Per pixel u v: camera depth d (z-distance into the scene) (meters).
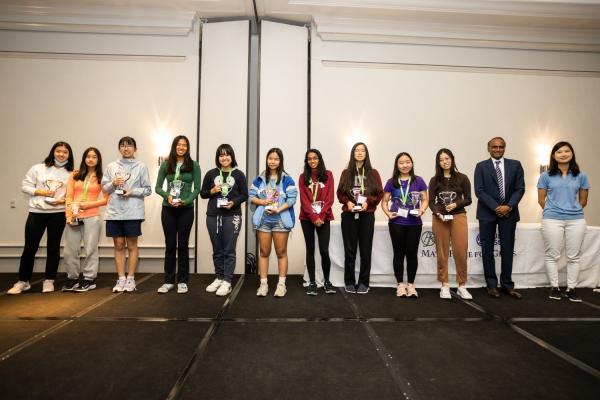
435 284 3.41
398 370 1.68
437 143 4.71
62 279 3.76
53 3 4.25
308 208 3.01
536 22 4.60
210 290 3.17
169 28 4.43
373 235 3.29
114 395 1.44
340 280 3.46
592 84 4.93
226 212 3.07
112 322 2.33
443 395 1.46
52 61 4.39
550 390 1.51
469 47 4.78
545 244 3.12
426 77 4.75
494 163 3.12
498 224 3.15
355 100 4.64
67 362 1.73
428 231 3.41
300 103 4.55
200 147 4.42
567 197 3.01
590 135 4.89
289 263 4.43
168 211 3.10
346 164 4.59
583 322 2.40
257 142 4.54
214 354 1.84
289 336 2.11
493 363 1.77
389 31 4.63
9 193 4.28
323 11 4.49
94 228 3.21
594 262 3.45
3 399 1.40
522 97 4.84
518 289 3.33
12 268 4.24
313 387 1.52
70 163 3.28
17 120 4.32
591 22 4.57
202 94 4.45
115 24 4.35
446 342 2.03
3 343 1.96
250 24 4.57
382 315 2.52
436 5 4.37
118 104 4.42
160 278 3.88
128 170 3.11
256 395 1.45
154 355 1.82
